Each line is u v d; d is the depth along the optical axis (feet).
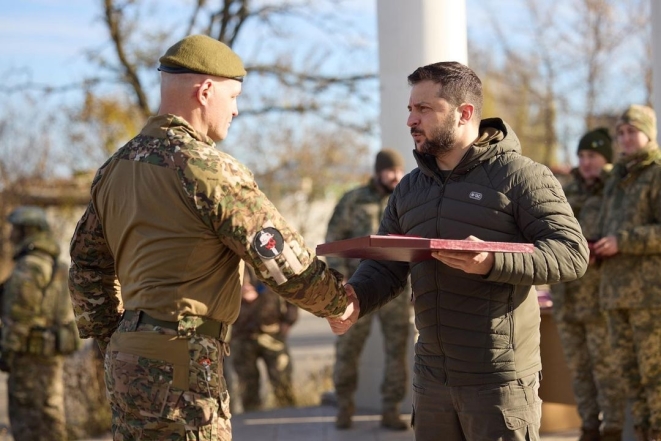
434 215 10.53
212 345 9.85
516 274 9.54
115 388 9.84
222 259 9.95
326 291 10.14
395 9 20.67
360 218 21.63
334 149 58.44
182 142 9.84
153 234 9.79
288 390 28.50
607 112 66.85
